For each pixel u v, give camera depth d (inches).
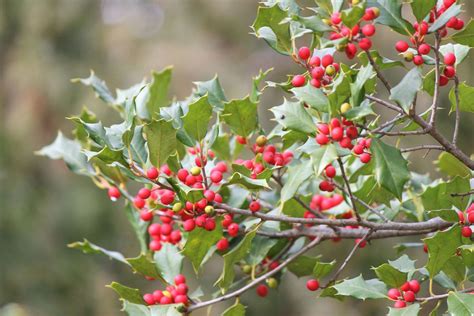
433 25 53.5
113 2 187.2
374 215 60.8
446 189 56.6
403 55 53.8
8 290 152.9
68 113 161.9
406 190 62.1
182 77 151.1
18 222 157.5
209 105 54.8
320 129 53.2
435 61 54.3
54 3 171.5
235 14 158.7
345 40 53.1
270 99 144.3
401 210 61.8
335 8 53.5
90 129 54.2
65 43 170.6
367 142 54.5
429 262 54.2
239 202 58.3
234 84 148.5
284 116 53.4
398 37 130.5
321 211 60.8
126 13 186.2
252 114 57.7
